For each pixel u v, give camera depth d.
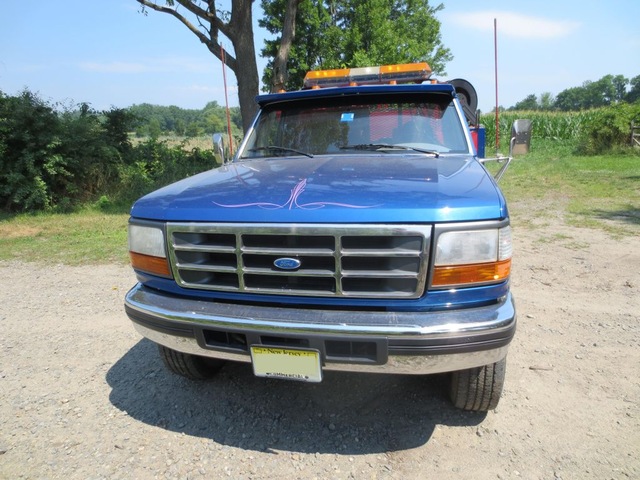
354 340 2.04
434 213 1.98
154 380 3.18
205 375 3.07
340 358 2.11
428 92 3.42
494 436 2.49
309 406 2.82
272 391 3.00
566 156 17.27
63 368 3.39
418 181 2.28
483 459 2.33
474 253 2.02
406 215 1.98
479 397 2.49
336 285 2.10
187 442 2.53
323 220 2.04
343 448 2.45
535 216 7.79
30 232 8.35
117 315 4.37
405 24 22.72
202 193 2.42
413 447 2.44
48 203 10.55
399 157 2.97
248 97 11.09
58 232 8.28
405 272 2.02
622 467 2.24
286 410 2.79
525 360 3.25
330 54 18.98
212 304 2.31
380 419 2.67
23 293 5.08
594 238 6.31
